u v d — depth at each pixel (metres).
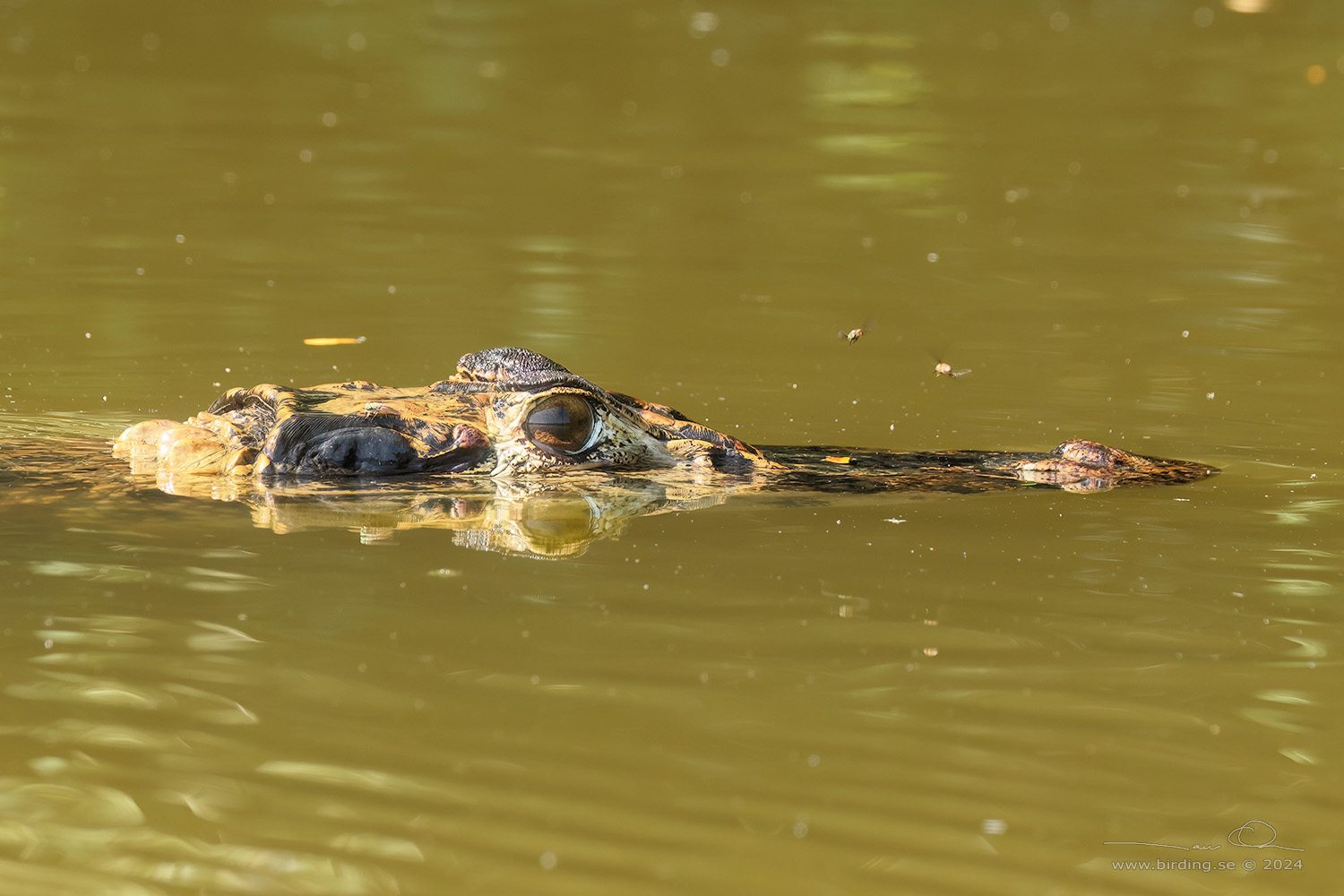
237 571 15.52
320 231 40.72
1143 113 58.56
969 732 12.32
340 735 12.02
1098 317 34.31
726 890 9.99
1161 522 18.14
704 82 63.03
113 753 11.71
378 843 10.49
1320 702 13.02
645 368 29.38
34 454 19.73
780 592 15.28
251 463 18.72
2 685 12.80
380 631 14.07
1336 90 61.94
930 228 43.19
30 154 47.88
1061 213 45.03
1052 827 10.88
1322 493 20.05
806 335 32.53
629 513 17.69
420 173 48.03
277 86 60.19
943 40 72.00
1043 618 14.78
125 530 16.69
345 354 29.91
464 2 78.81
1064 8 79.94
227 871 10.18
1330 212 44.88
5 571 15.38
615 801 11.09
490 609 14.63
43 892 9.91
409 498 17.94
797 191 47.34
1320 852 10.63
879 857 10.42
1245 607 15.27
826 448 21.12
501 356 20.20
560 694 12.81
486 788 11.22
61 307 32.53
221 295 34.25
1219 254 40.31
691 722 12.35
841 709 12.67
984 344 31.91
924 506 18.39
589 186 47.16
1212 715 12.76
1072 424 25.33
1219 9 79.69
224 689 12.81
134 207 42.41
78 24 70.06
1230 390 28.05
